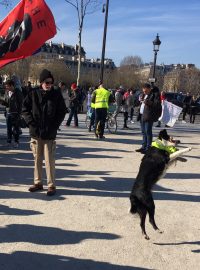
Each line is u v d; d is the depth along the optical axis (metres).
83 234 3.35
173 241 3.31
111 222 3.65
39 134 4.27
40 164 4.45
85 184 4.85
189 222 3.76
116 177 5.27
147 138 7.05
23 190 4.48
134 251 3.08
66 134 9.28
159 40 14.27
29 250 3.01
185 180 5.30
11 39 5.55
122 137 9.28
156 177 3.29
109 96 8.79
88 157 6.55
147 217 3.79
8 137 7.13
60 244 3.14
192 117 16.44
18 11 5.56
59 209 3.92
